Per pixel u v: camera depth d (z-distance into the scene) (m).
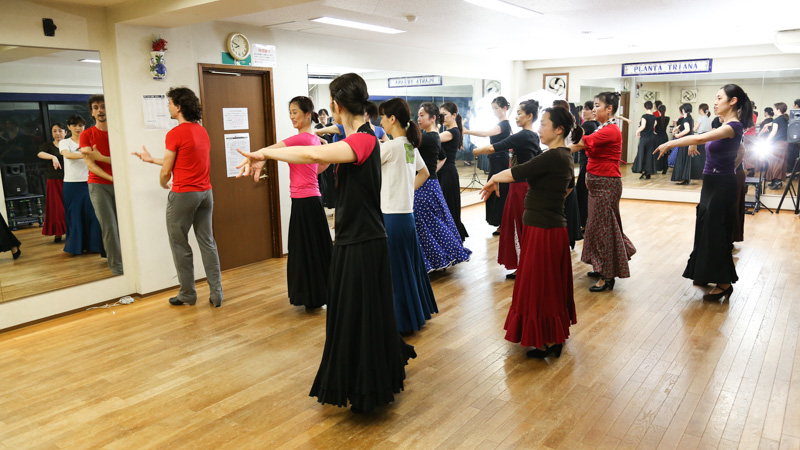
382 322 2.69
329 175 5.88
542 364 3.35
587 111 6.53
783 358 3.37
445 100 8.87
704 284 4.80
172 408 2.92
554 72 10.66
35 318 4.23
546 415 2.77
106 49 4.50
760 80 8.72
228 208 5.64
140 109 4.67
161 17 4.26
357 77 2.59
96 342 3.85
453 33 6.81
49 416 2.87
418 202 4.79
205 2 3.82
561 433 2.60
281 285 5.13
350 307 2.60
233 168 5.64
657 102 9.66
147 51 4.67
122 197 4.71
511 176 3.26
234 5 3.88
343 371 2.63
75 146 4.36
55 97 4.21
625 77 9.92
